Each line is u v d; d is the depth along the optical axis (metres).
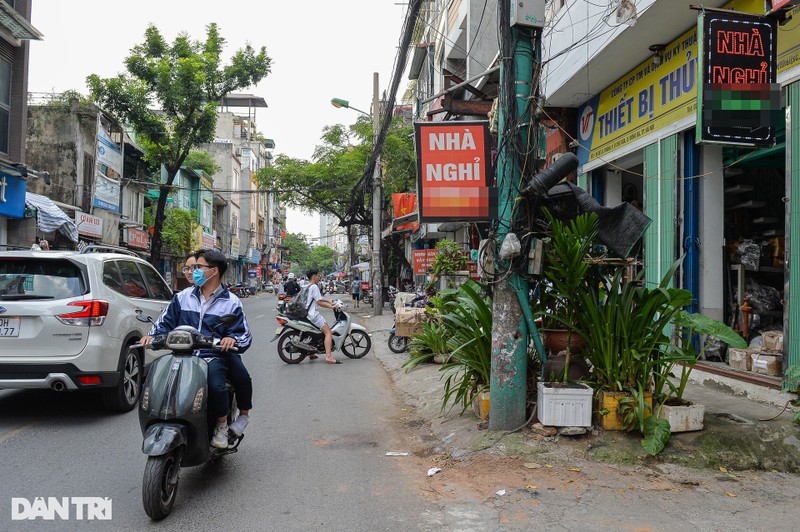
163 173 33.84
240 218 59.34
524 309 5.14
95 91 20.70
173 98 21.08
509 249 4.89
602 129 10.06
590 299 5.06
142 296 7.17
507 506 3.85
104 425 5.89
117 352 6.13
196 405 3.85
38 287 5.89
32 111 19.91
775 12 5.13
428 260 18.69
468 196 5.18
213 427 4.25
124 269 6.96
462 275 11.98
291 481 4.41
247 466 4.77
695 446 4.65
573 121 11.20
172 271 34.25
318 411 6.81
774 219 7.72
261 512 3.80
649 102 8.48
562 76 9.77
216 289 4.46
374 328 17.58
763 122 5.17
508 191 5.14
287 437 5.67
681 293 4.75
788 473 4.46
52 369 5.66
